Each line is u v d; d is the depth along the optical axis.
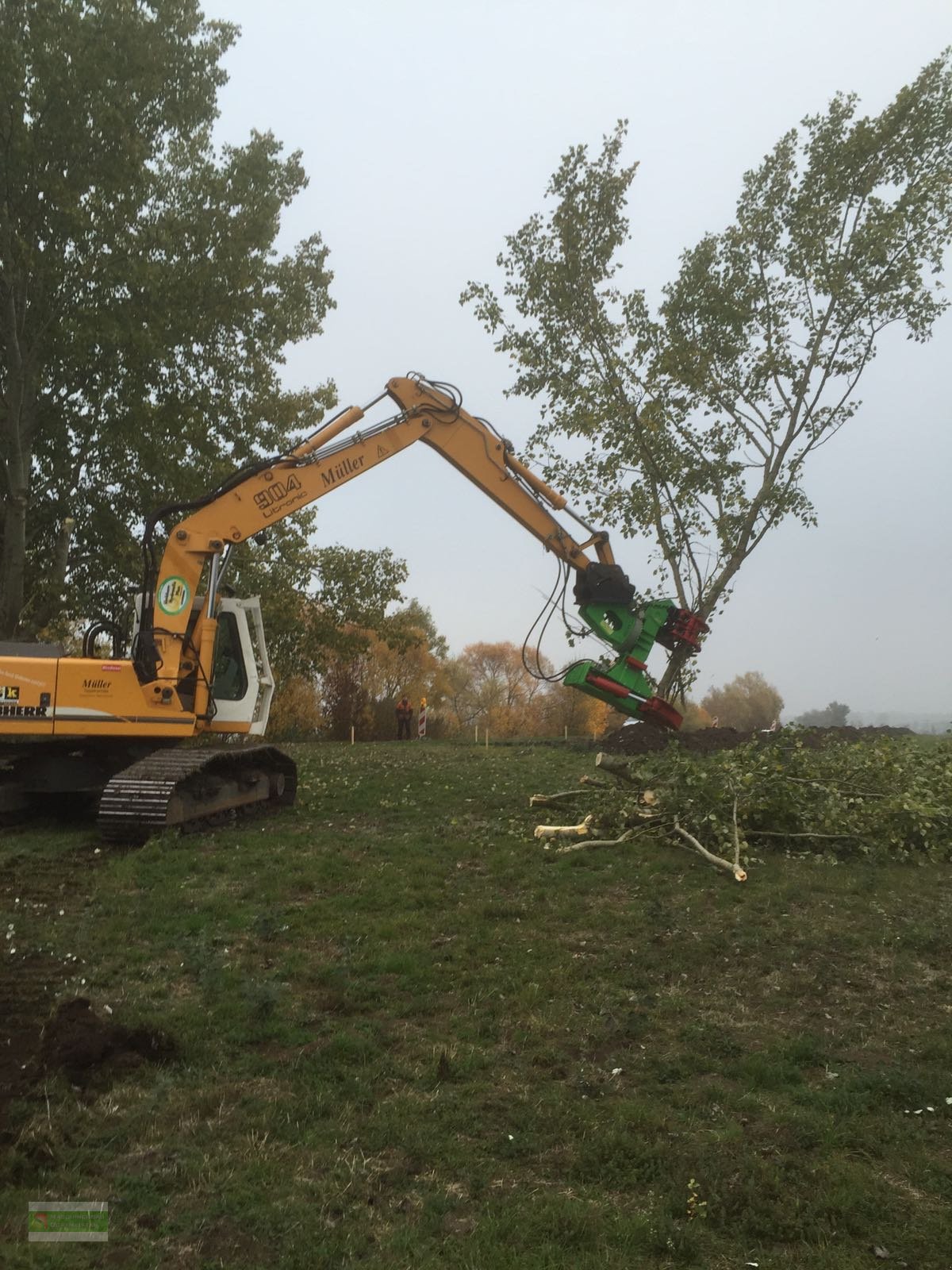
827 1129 3.94
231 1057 4.63
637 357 17.77
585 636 11.13
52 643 10.70
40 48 16.56
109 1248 3.15
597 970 5.83
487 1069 4.53
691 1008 5.31
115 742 10.67
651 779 10.16
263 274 21.12
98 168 17.58
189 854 8.77
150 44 18.12
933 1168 3.67
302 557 22.33
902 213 16.67
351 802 12.34
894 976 5.82
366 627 22.89
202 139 21.33
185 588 10.62
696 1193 3.48
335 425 11.12
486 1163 3.72
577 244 18.23
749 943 6.31
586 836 9.63
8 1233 3.21
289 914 7.05
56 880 8.07
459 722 51.44
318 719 36.03
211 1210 3.36
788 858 8.94
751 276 18.08
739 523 17.72
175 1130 3.92
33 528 21.00
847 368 17.62
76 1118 3.94
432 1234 3.27
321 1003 5.30
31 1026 4.82
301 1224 3.28
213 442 20.84
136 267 17.50
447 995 5.47
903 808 9.22
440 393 11.41
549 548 11.28
